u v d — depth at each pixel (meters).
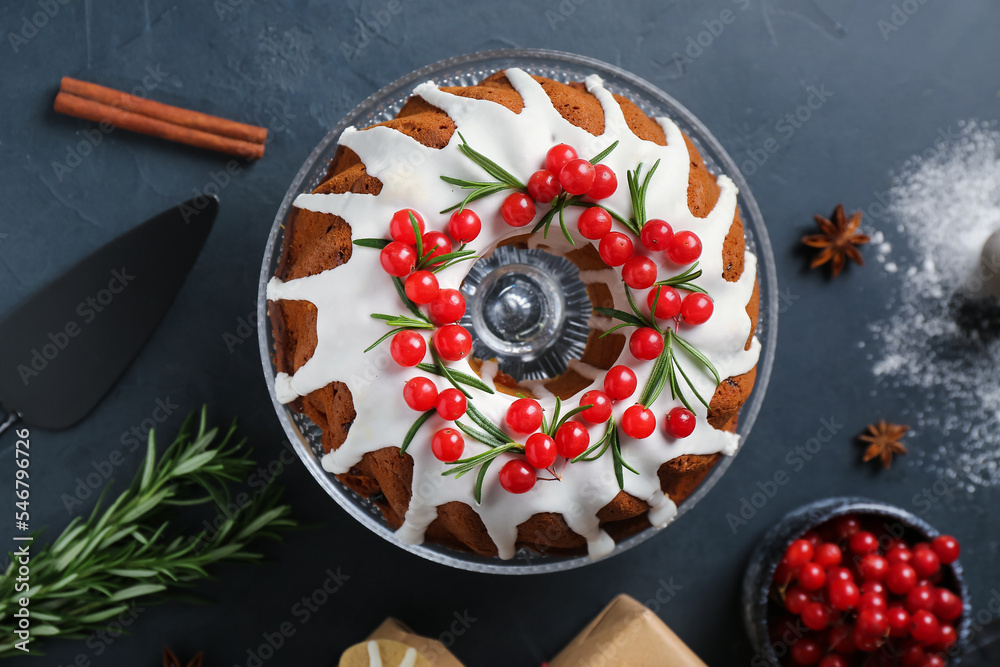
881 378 0.60
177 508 0.56
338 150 0.50
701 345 0.48
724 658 0.58
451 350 0.46
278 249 0.50
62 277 0.55
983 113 0.60
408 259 0.46
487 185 0.46
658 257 0.47
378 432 0.47
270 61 0.57
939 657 0.54
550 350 0.54
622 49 0.59
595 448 0.47
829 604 0.55
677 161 0.49
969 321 0.60
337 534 0.57
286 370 0.50
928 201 0.60
